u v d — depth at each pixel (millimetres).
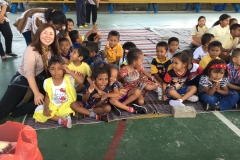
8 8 4633
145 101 3109
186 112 2703
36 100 2533
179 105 2900
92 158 2076
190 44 5746
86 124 2578
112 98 2748
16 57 4836
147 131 2467
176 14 11617
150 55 5051
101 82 2619
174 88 3092
